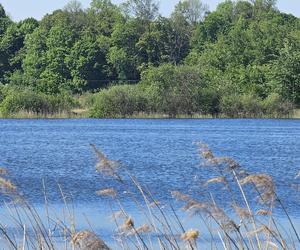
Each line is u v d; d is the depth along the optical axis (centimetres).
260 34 17838
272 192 1393
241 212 1486
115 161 1460
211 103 13550
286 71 13725
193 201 1431
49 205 3753
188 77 13650
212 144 8419
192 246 1328
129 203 3781
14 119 13650
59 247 1838
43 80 17188
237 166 1506
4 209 3028
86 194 4212
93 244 1181
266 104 13488
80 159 6706
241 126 11575
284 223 3098
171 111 13612
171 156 6944
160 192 4284
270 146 8125
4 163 6384
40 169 5856
